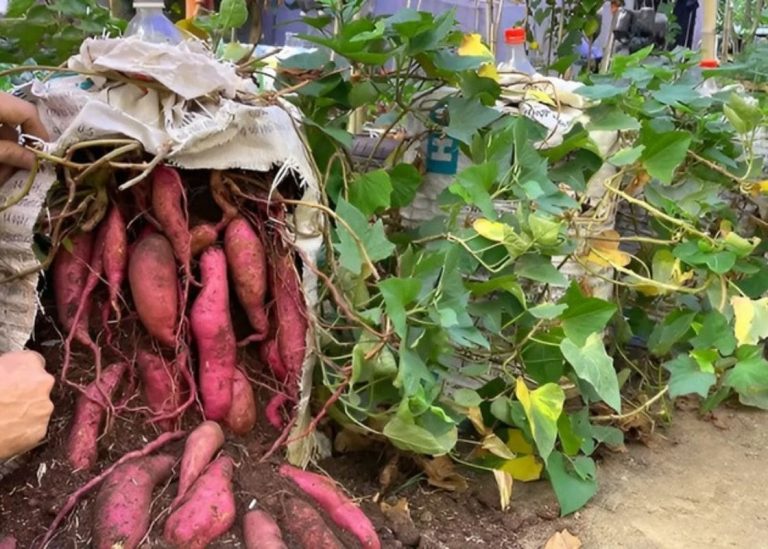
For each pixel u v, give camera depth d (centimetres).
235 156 102
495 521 121
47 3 143
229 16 129
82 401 100
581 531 122
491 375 142
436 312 111
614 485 138
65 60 138
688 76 180
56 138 101
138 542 87
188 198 111
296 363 111
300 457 113
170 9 205
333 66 131
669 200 158
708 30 222
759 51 215
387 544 106
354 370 107
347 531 101
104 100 99
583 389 138
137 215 105
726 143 178
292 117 111
